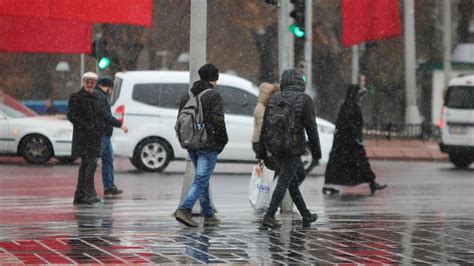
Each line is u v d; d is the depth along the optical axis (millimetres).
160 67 114062
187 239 27641
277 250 25781
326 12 102438
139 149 56156
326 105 110938
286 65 38062
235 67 106125
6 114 62219
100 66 67750
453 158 67188
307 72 61469
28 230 29594
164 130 56344
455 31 111438
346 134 44719
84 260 23766
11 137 61906
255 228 30344
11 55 121000
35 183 49250
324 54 106938
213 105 30109
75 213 34938
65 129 62031
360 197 43375
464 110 65875
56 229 29859
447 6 95500
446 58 95375
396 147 82750
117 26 99562
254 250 25750
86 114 37906
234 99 55875
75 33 46781
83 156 38156
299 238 28125
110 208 36938
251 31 101938
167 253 25016
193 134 30078
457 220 33281
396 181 53812
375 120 111125
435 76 100500
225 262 23750
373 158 76438
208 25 103938
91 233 28844
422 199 42531
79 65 121938
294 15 45250
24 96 121750
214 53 105500
